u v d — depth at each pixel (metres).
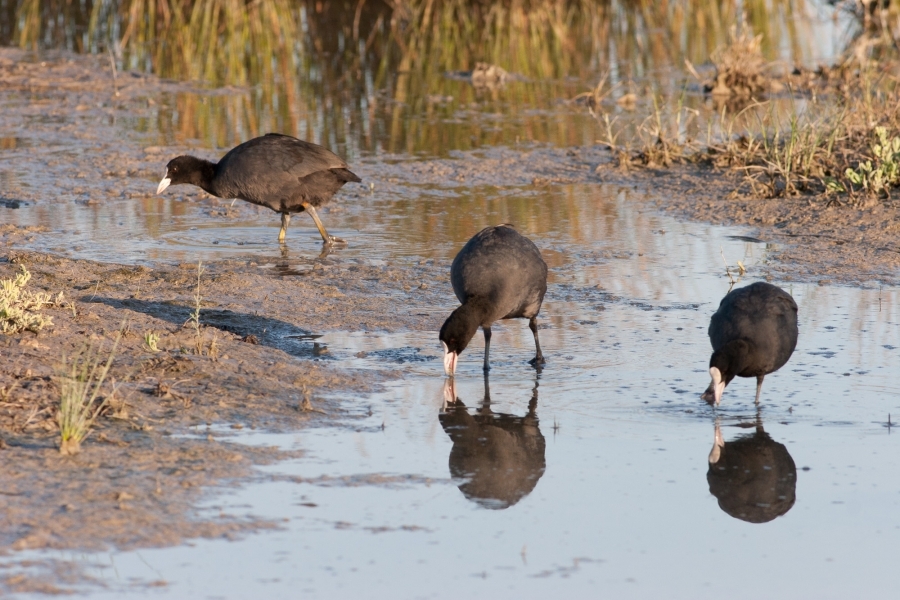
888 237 15.65
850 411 10.02
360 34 36.22
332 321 12.58
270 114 25.72
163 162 21.02
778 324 9.92
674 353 11.62
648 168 20.64
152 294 13.15
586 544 7.41
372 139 23.28
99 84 28.48
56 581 6.55
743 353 9.73
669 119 24.47
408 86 29.25
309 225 17.17
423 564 7.03
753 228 16.66
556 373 11.06
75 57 31.58
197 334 11.20
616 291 13.83
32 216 17.27
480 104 27.03
